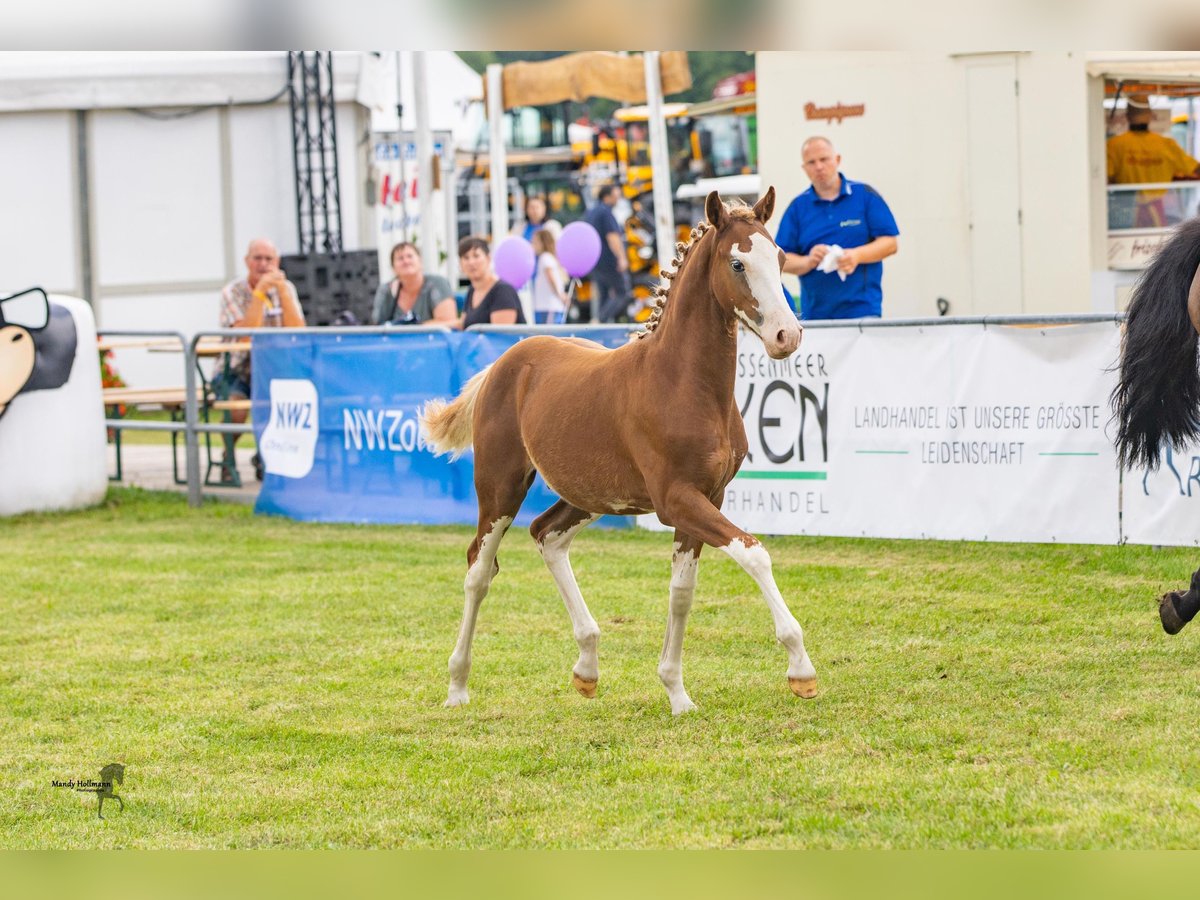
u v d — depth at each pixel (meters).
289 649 7.99
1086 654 6.88
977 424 9.15
